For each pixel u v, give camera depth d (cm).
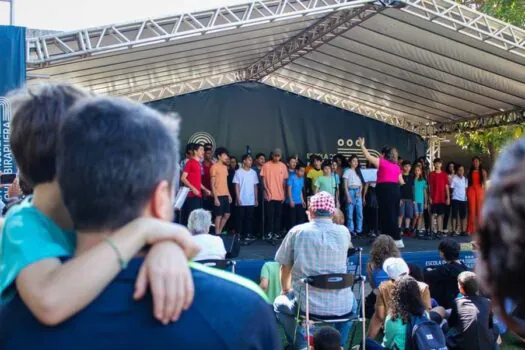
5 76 603
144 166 100
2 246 109
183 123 1253
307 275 447
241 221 1084
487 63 925
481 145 1336
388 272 463
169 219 107
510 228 68
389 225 934
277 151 1095
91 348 93
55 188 118
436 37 868
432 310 492
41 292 94
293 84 1312
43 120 119
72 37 645
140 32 675
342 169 1188
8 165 596
